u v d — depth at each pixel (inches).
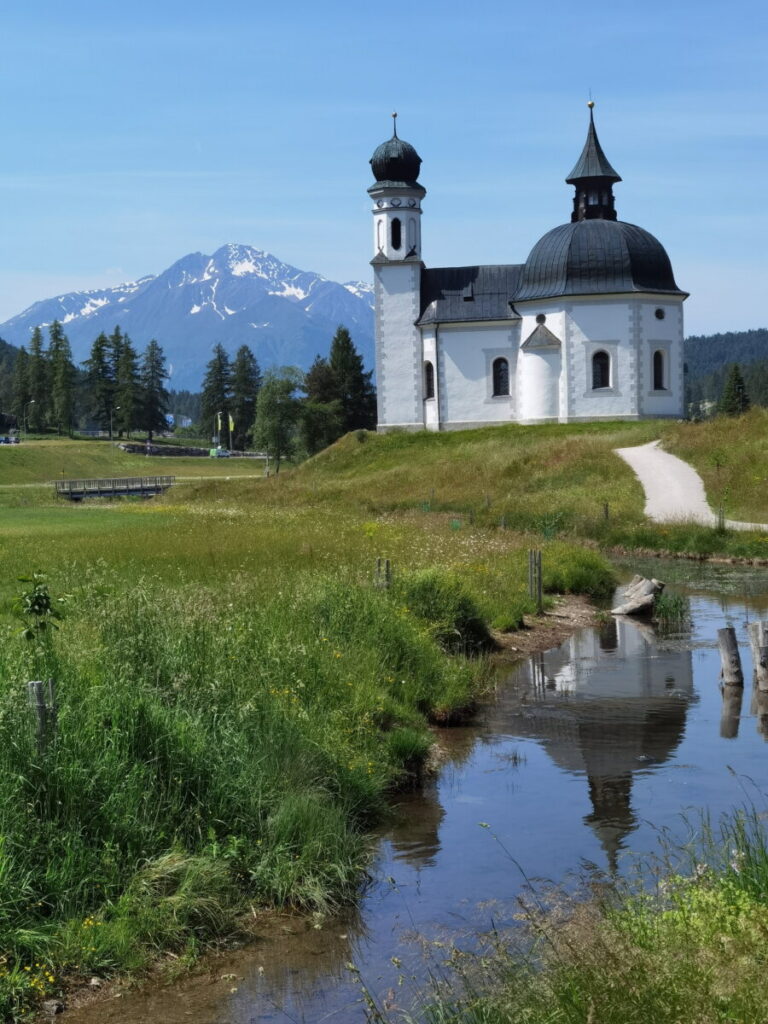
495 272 3410.4
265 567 1018.1
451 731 641.6
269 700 530.6
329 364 5580.7
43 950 358.9
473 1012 294.4
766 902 323.9
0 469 5191.9
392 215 3395.7
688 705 697.6
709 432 2353.6
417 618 805.9
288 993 350.9
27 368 7790.4
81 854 390.3
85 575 943.7
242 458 6220.5
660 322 3218.5
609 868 420.8
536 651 881.5
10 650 521.0
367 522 1678.2
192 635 575.8
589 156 3427.7
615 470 2199.8
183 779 441.7
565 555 1258.6
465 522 1867.6
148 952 373.7
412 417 3400.6
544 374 3230.8
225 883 407.5
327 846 439.2
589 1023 250.1
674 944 295.1
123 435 7795.3
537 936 336.5
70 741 422.0
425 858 448.1
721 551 1544.0
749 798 502.9
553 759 580.4
